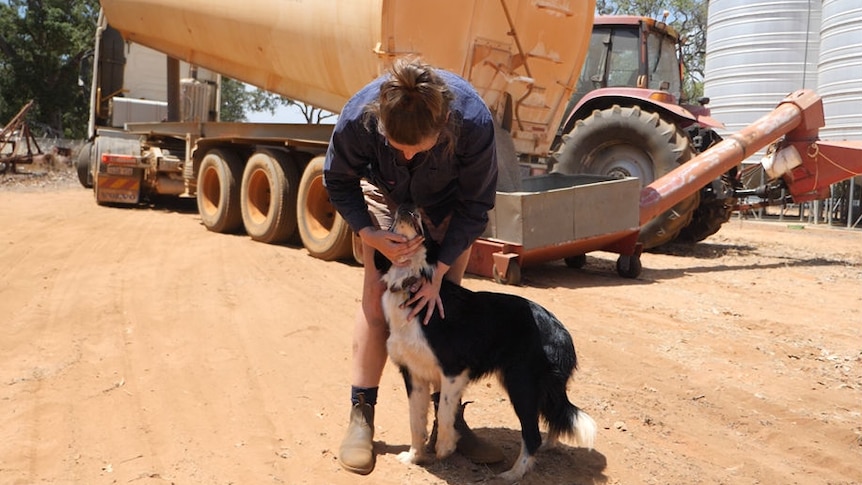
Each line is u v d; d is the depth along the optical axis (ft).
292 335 18.21
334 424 13.20
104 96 55.67
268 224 31.63
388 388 15.03
